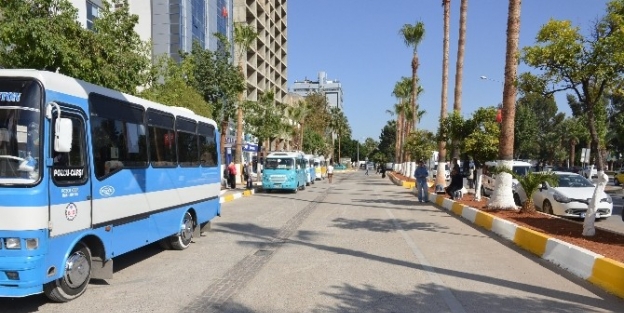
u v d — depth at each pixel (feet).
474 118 63.87
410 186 115.24
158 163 28.60
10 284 17.65
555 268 27.12
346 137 458.09
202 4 160.25
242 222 46.91
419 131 144.36
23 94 18.42
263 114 134.62
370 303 20.22
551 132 232.53
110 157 23.07
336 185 127.03
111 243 22.99
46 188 18.17
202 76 81.66
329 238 37.19
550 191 51.70
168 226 29.99
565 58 32.24
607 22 31.71
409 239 36.83
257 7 248.11
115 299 20.62
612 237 32.73
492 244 35.06
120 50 42.27
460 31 78.69
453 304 20.13
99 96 22.39
